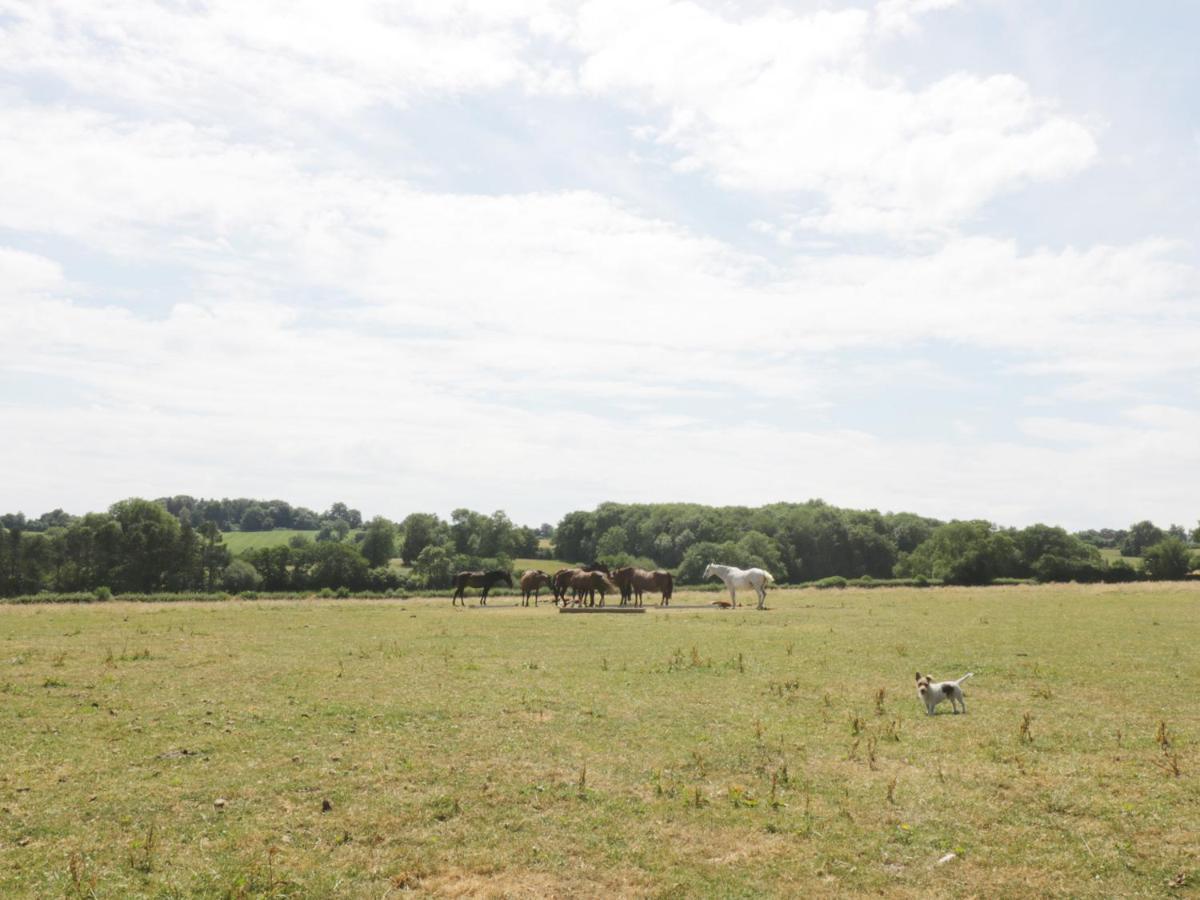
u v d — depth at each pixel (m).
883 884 8.45
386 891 8.26
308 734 13.88
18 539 78.12
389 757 12.55
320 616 37.09
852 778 11.67
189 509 192.00
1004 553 90.50
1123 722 14.85
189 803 10.59
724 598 49.38
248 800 10.70
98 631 29.98
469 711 15.55
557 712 15.53
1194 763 12.23
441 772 11.80
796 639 26.78
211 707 15.91
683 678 19.27
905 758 12.63
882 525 124.19
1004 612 36.88
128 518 83.00
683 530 111.00
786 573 95.88
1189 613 35.44
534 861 8.98
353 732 14.02
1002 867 8.83
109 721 14.75
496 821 10.05
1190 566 95.50
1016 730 14.33
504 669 20.48
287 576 89.25
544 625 31.97
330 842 9.41
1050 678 19.23
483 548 108.81
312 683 18.47
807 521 112.88
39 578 78.19
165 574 82.06
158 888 8.19
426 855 9.09
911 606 41.12
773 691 17.70
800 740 13.62
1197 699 16.83
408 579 93.94
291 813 10.25
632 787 11.27
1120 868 8.76
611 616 36.25
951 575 89.62
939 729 14.43
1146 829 9.73
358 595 57.09
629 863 8.93
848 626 30.97
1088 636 27.14
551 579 45.00
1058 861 8.92
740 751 12.95
